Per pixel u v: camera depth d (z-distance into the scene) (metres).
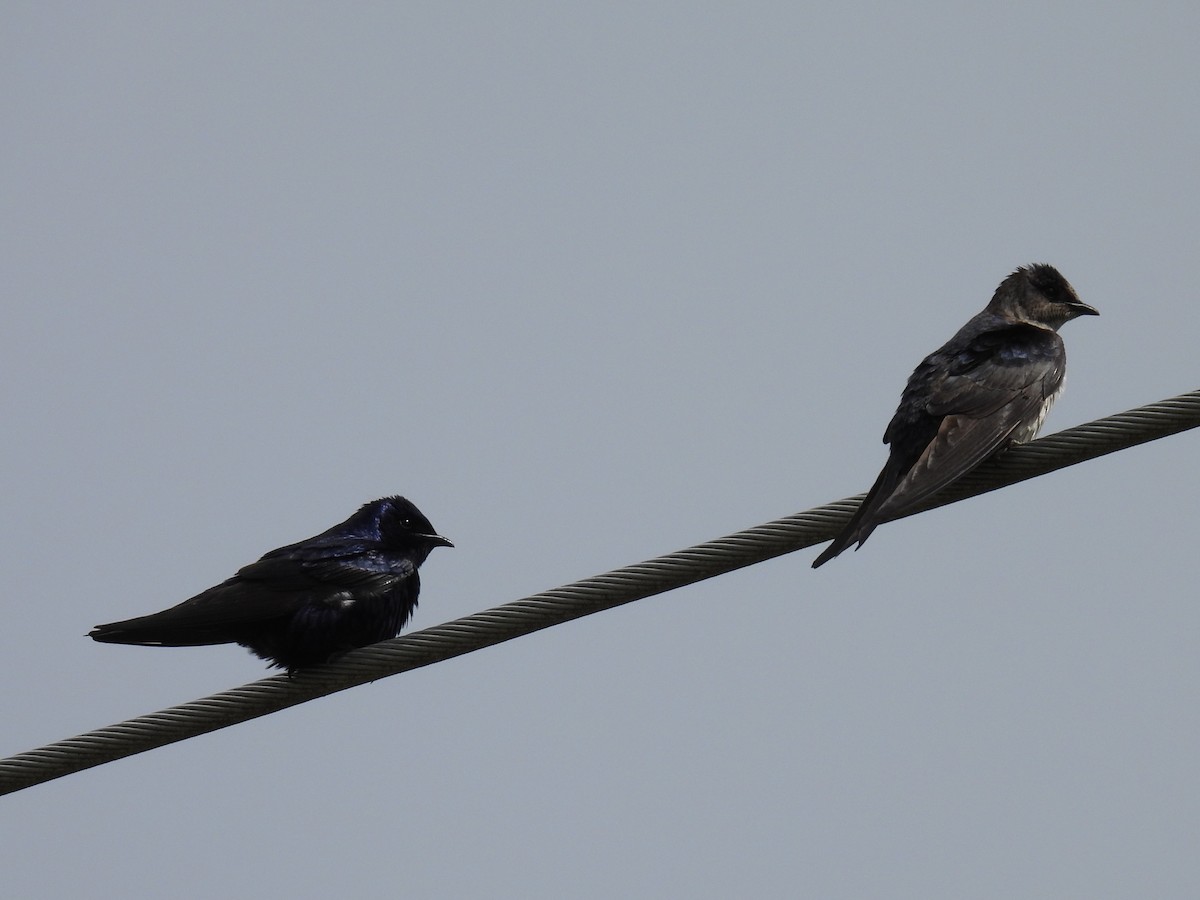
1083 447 12.28
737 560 11.83
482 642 11.90
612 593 11.71
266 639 13.78
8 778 11.78
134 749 12.02
